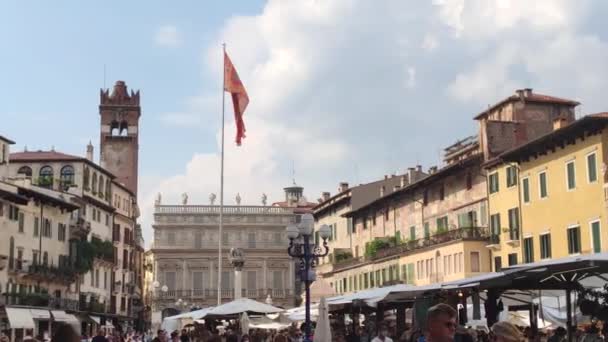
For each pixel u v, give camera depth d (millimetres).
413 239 84188
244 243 147125
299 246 33125
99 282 105375
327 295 37938
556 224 57844
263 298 145625
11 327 71562
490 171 68125
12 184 79500
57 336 8914
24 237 81312
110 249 107000
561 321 30141
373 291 32500
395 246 85375
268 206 148625
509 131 69250
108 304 109312
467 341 18953
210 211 147875
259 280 146500
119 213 114312
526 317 37875
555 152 58219
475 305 25859
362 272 97188
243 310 39688
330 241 114688
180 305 125875
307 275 32094
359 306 38219
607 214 51688
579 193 55000
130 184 129250
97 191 105000
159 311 144000
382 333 25406
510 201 64625
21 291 80250
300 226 32125
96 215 104125
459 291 25688
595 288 23203
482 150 69438
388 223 92500
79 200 95562
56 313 81500
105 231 108375
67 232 92625
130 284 119500
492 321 24359
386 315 54375
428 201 81125
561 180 57406
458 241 68812
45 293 85188
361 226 102125
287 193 159625
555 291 27484
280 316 49156
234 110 54469
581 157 54844
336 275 108312
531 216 61375
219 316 46031
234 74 54781
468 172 72125
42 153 104375
